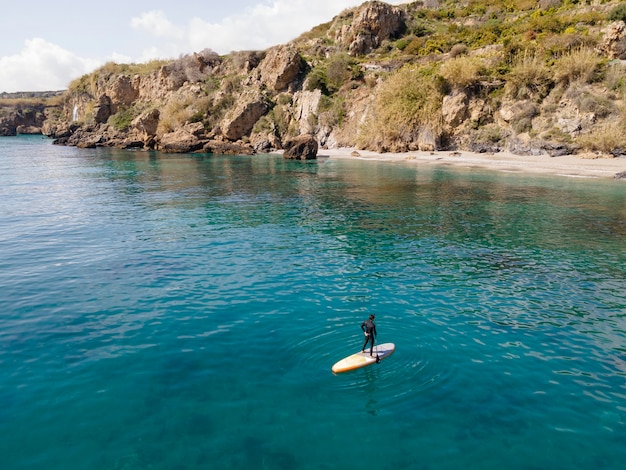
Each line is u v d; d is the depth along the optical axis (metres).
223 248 22.34
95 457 8.27
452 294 16.53
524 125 65.12
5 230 25.95
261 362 11.66
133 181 48.50
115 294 16.31
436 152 72.12
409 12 121.56
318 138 90.12
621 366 11.69
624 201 35.19
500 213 31.20
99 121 126.75
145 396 10.17
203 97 108.56
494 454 8.45
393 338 12.99
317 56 111.62
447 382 10.80
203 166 64.75
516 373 11.26
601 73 62.38
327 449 8.52
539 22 83.25
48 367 11.39
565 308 15.38
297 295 16.25
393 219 29.42
